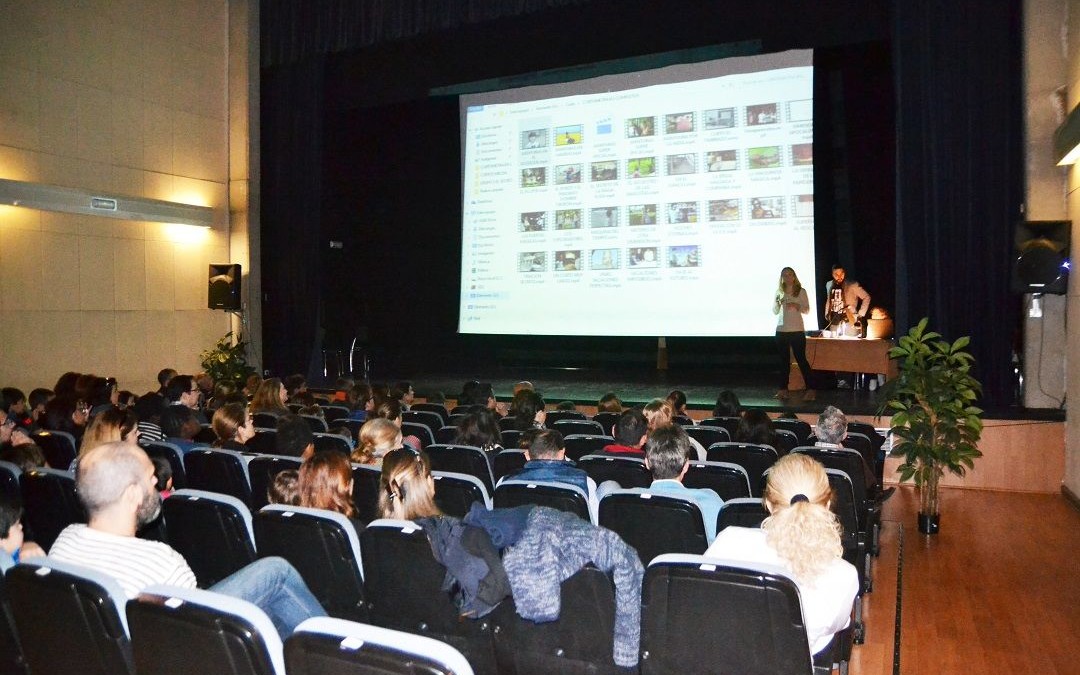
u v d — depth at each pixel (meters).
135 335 10.68
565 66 10.03
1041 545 5.20
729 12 9.05
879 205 10.27
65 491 3.37
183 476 4.30
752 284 10.23
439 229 13.26
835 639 2.44
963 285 7.74
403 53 10.92
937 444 5.48
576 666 2.43
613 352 13.36
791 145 9.98
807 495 2.31
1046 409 7.02
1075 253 6.46
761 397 9.16
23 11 9.17
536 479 3.39
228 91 12.19
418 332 13.85
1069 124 5.96
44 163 9.44
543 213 11.44
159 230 11.09
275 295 12.20
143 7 10.77
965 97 7.68
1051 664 3.38
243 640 1.60
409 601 2.56
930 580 4.50
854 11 8.51
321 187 11.76
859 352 8.64
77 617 1.86
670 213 10.64
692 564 2.03
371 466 3.77
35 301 9.33
